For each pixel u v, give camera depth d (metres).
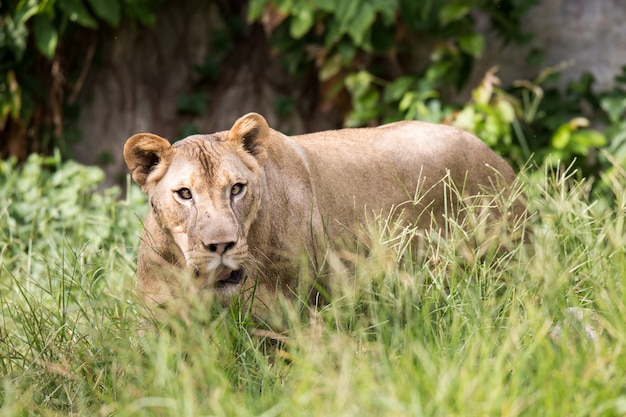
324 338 7.14
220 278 7.24
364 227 8.62
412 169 9.03
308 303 8.08
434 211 9.14
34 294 9.47
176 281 7.56
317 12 14.25
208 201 7.09
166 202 7.26
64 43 15.22
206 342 7.02
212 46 15.93
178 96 15.81
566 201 8.73
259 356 7.11
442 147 9.23
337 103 15.26
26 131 15.09
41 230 11.35
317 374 6.66
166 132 15.78
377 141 9.08
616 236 7.64
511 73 15.29
